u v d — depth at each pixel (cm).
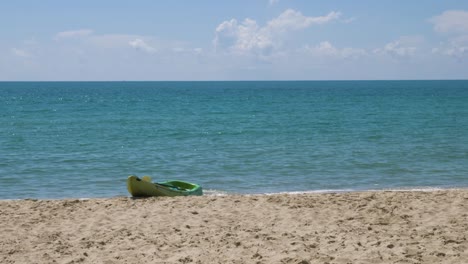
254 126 4406
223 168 2295
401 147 2938
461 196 1400
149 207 1325
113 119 5225
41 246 1005
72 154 2762
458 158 2512
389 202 1334
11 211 1295
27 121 4944
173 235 1067
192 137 3578
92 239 1046
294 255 917
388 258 888
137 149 2962
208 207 1317
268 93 14262
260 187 1889
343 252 927
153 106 7762
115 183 1991
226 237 1045
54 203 1384
